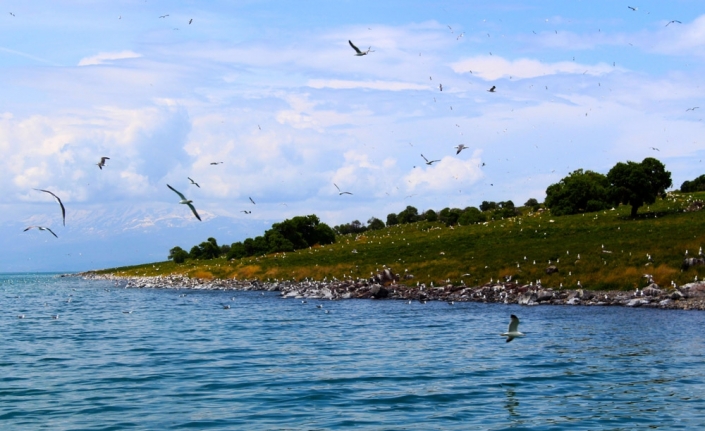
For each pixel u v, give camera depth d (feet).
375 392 91.20
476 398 87.92
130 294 346.95
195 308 237.66
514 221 442.09
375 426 74.69
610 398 87.56
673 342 133.39
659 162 376.68
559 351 124.36
